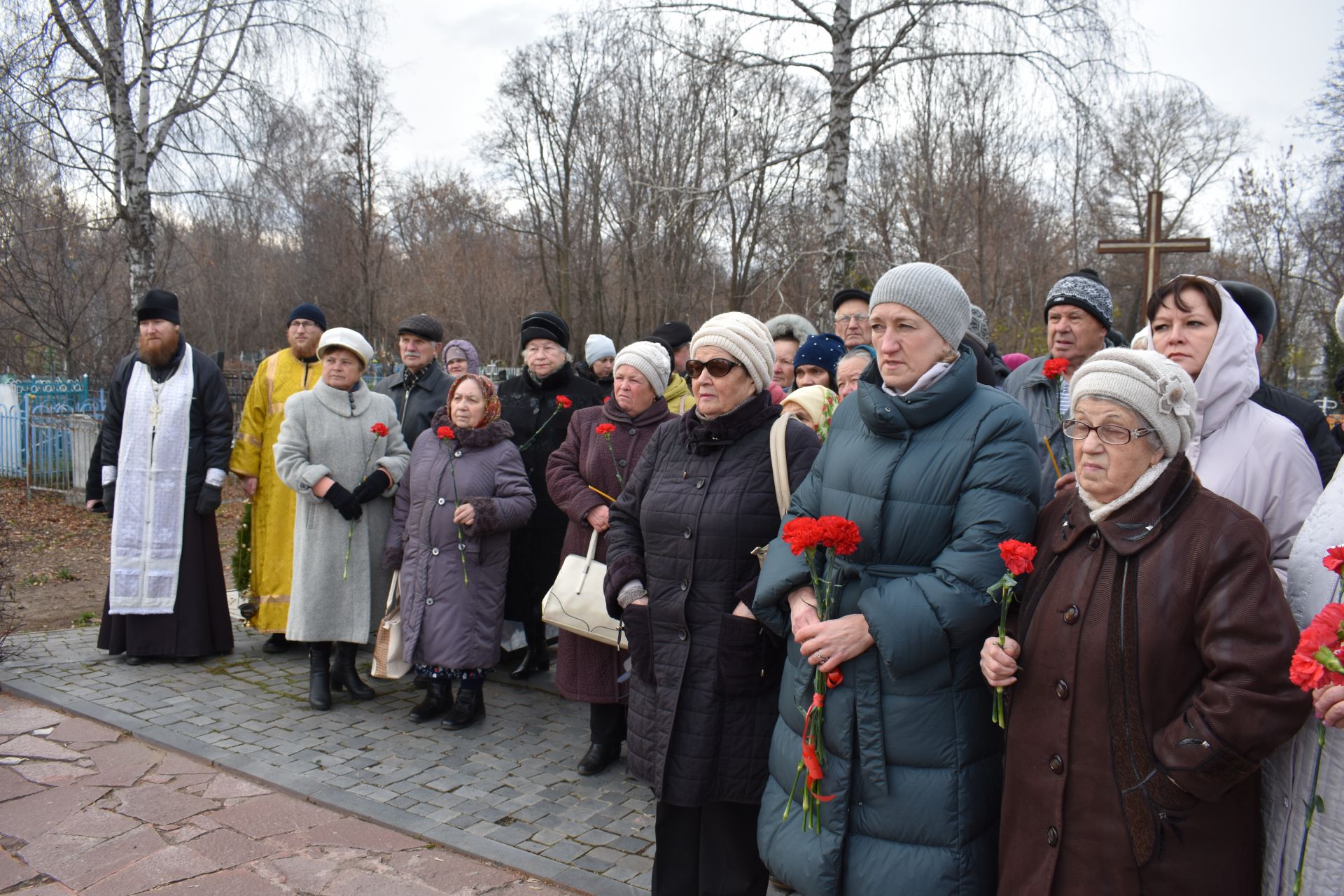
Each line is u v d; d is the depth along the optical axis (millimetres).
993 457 2111
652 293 18156
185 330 24375
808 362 4211
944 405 2158
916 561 2166
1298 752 1825
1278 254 23422
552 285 31859
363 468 4879
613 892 2949
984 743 2135
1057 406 3303
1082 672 1826
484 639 4410
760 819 2350
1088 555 1895
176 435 5375
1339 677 1431
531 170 28516
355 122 29266
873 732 2092
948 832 2049
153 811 3506
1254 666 1633
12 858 3125
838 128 8859
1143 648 1758
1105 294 3436
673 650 2666
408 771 3936
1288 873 1821
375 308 32094
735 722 2586
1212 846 1726
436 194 33500
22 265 13930
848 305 4543
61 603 7230
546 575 5289
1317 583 1869
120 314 15055
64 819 3418
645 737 2707
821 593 2156
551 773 3971
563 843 3301
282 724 4465
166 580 5328
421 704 4648
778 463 2637
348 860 3168
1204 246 7695
